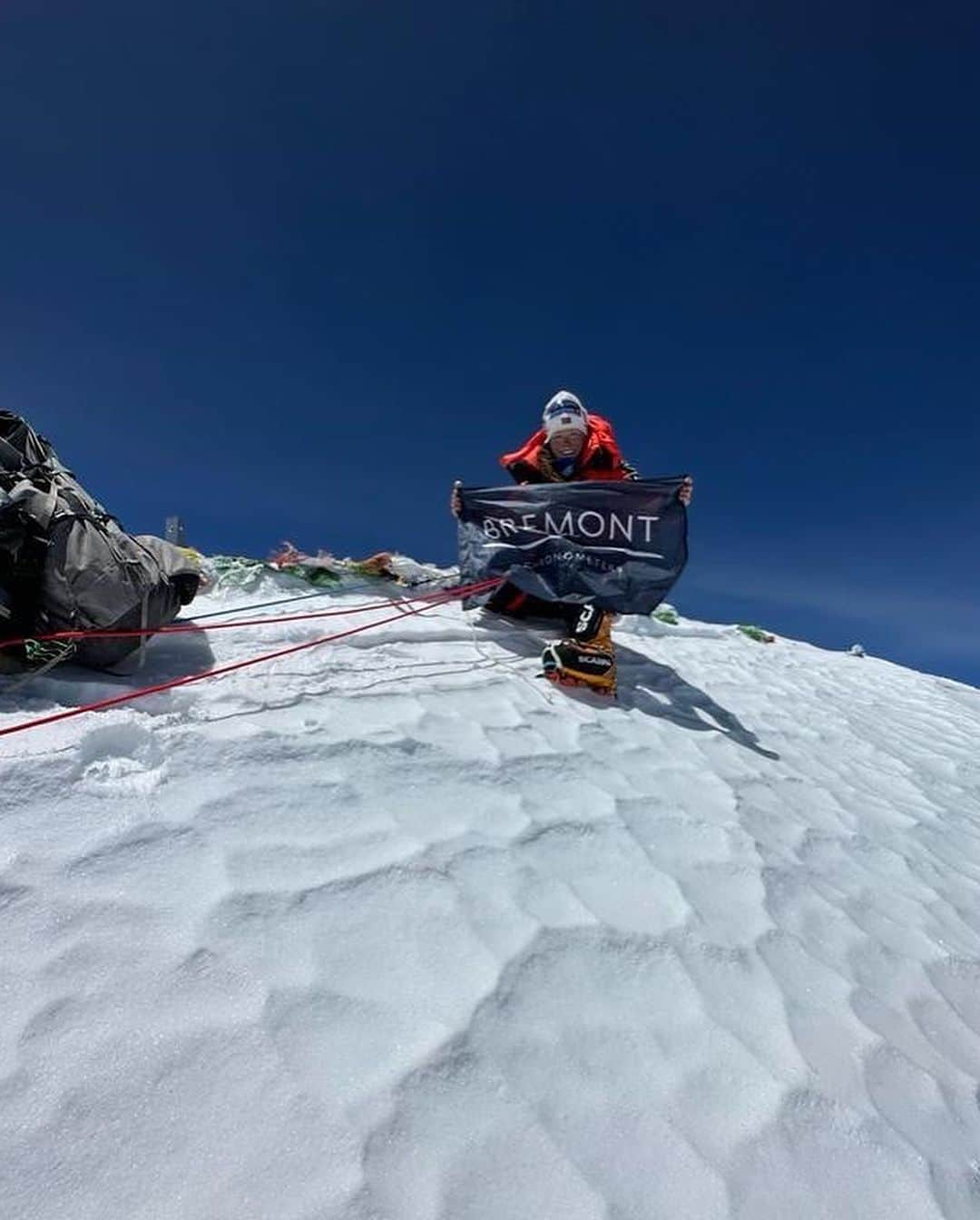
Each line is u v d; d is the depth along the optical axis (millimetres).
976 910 3518
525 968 2225
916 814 4516
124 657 3633
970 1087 2305
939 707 8328
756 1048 2176
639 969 2363
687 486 5129
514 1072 1892
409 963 2141
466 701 4059
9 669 3361
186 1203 1468
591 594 5148
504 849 2775
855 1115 2041
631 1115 1862
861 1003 2529
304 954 2082
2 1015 1756
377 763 3121
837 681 8133
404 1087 1771
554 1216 1586
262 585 6055
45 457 3816
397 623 5297
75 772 2617
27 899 2070
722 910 2795
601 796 3365
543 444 5867
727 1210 1691
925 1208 1831
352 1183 1547
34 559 3299
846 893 3223
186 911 2133
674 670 6109
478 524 5586
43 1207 1427
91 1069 1672
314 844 2537
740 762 4312
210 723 3154
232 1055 1761
